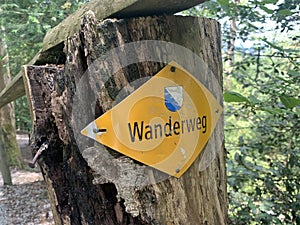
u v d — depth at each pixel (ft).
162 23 2.21
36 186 12.63
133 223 2.17
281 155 5.46
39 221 9.49
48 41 2.89
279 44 5.15
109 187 2.19
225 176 2.79
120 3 2.03
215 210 2.59
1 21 10.33
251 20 4.64
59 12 10.00
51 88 2.57
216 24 2.66
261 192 5.23
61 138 2.46
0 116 15.34
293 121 4.99
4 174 12.79
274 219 4.83
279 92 4.25
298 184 4.93
